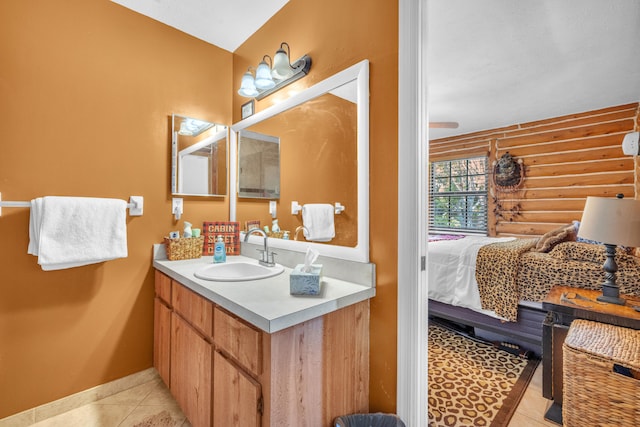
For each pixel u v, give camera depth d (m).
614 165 3.33
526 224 3.93
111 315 1.75
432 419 1.55
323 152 1.53
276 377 0.93
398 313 1.19
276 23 1.84
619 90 2.96
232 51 2.28
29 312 1.52
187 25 1.98
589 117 3.49
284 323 0.93
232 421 1.07
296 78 1.67
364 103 1.30
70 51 1.63
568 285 1.98
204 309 1.27
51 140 1.57
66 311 1.62
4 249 1.46
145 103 1.88
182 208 2.03
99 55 1.72
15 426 1.47
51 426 1.48
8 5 1.46
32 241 1.48
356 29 1.37
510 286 2.16
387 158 1.24
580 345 1.37
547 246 2.42
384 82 1.25
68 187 1.62
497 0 1.73
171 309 1.65
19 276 1.50
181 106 2.03
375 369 1.27
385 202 1.25
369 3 1.32
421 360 1.17
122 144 1.79
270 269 1.58
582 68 2.53
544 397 1.69
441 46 2.20
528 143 3.93
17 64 1.49
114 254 1.62
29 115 1.51
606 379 1.27
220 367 1.15
